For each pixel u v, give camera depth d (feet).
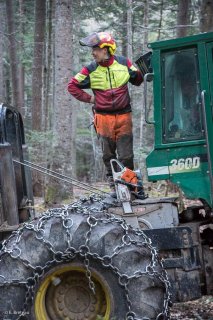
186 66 19.27
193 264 19.34
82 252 17.72
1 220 21.08
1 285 18.03
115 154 21.95
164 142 19.36
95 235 17.81
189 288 19.21
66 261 17.90
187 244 19.27
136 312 17.44
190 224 20.38
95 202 20.79
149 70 20.18
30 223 18.63
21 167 23.32
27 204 23.17
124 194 20.18
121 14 83.35
